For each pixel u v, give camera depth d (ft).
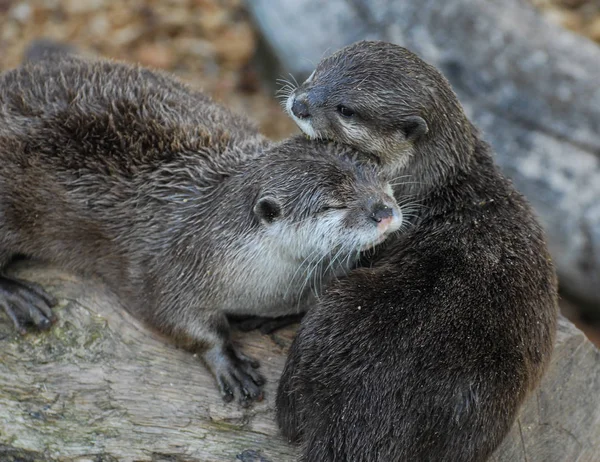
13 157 30.40
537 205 43.83
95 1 67.41
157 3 67.72
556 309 28.66
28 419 28.25
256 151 31.09
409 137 29.84
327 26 48.57
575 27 61.72
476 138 31.58
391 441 24.67
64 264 31.60
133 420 28.17
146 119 31.22
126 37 65.00
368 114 29.58
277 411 27.45
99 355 29.35
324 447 25.21
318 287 29.76
